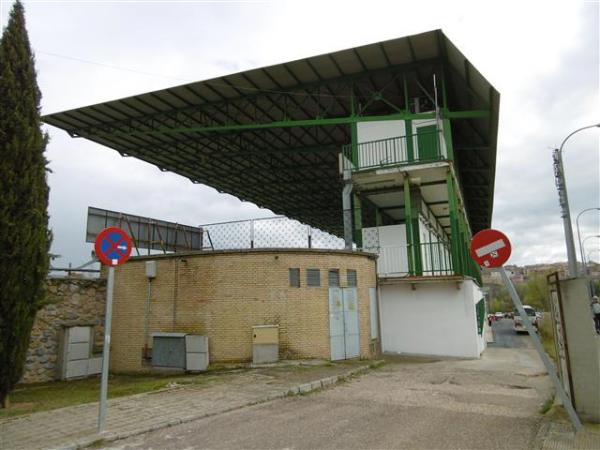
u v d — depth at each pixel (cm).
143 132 2277
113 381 1273
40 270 905
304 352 1305
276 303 1305
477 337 1612
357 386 999
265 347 1260
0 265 848
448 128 1811
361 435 611
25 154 903
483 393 909
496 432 618
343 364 1295
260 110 2211
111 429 648
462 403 812
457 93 2005
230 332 1284
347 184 1892
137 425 667
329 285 1395
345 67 1872
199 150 2650
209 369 1252
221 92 2059
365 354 1478
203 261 1336
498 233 655
